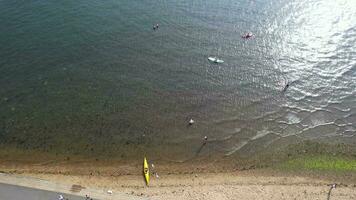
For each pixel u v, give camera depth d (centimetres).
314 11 7625
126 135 5388
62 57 6575
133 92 6009
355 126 5616
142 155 5150
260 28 7288
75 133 5394
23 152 5159
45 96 5891
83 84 6103
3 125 5466
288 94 6056
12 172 4891
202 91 6078
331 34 7131
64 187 4684
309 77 6344
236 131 5500
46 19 7362
